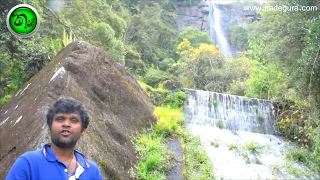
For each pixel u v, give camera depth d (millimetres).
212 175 7105
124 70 8219
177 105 10664
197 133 9953
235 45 41500
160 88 11445
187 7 45094
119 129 6414
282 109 11969
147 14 35219
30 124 4816
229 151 9250
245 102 12172
